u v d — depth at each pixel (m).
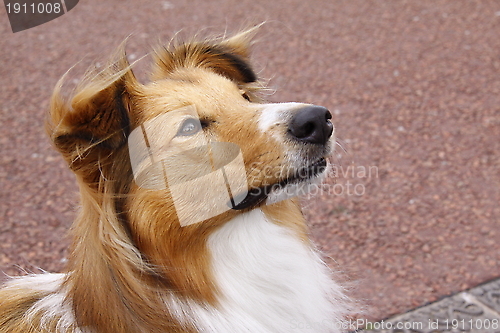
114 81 2.15
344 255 4.26
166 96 2.41
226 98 2.48
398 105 6.75
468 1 10.14
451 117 6.42
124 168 2.22
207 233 2.35
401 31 9.06
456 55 8.07
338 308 3.00
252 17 9.80
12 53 8.66
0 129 6.46
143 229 2.26
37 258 4.27
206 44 2.92
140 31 9.27
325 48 8.53
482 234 4.46
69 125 2.04
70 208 4.94
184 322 2.31
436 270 4.07
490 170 5.36
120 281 2.20
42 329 2.34
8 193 5.23
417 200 4.96
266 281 2.53
